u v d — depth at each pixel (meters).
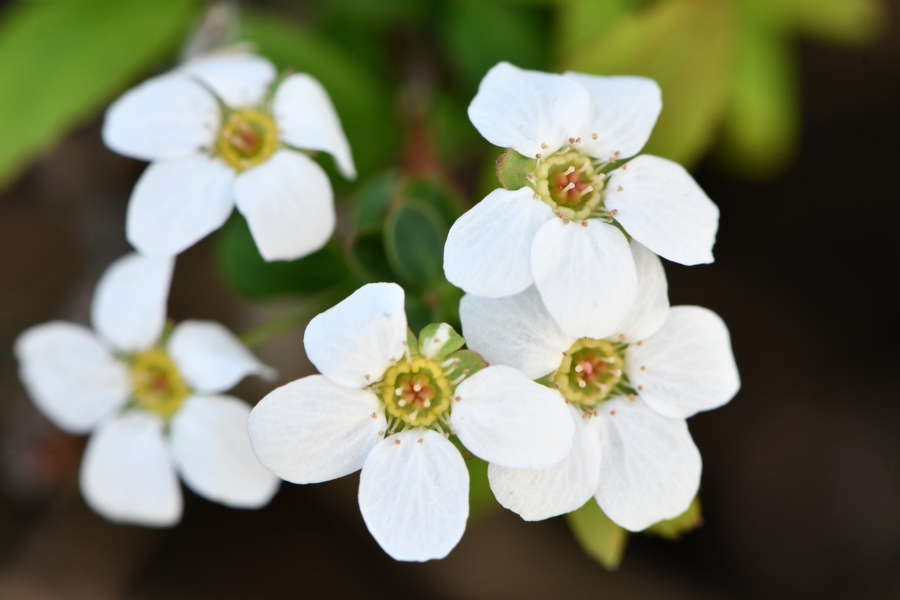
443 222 0.08
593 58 0.08
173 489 0.08
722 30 0.08
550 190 0.07
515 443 0.07
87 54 0.08
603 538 0.07
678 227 0.07
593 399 0.07
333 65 0.08
